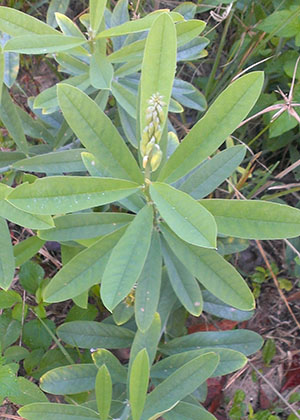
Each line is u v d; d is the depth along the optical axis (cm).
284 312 61
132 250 34
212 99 64
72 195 32
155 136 31
